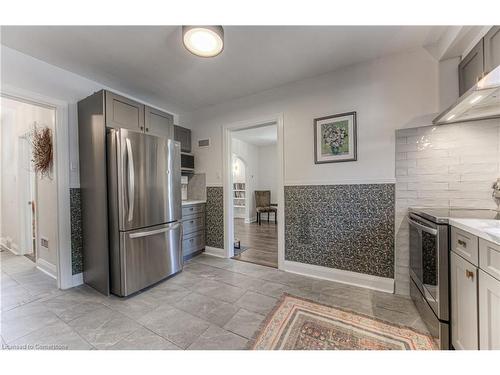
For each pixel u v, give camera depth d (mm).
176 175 2721
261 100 2939
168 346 1459
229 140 3348
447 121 1906
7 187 3766
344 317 1772
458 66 1901
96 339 1530
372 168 2266
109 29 1729
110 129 2195
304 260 2654
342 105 2402
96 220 2254
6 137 3736
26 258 3287
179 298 2102
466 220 1323
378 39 1912
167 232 2541
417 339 1502
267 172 7180
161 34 1795
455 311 1343
